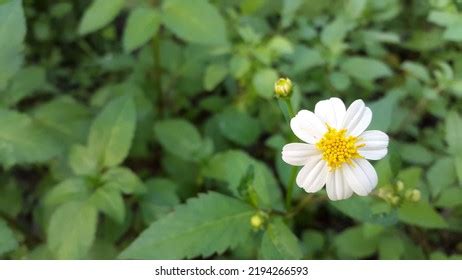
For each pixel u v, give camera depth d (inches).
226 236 6.7
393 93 8.9
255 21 11.3
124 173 8.1
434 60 11.3
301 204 7.5
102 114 8.1
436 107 10.0
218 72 10.2
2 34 7.3
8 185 10.1
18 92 10.0
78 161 8.1
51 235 7.6
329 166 6.1
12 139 7.5
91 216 7.7
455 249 10.1
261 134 11.6
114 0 9.1
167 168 10.2
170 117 11.5
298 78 10.7
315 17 12.1
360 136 6.2
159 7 10.1
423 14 12.0
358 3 10.7
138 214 9.3
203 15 8.9
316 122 6.2
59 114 9.4
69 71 13.0
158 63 10.9
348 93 11.1
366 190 6.2
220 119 10.5
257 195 7.1
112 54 12.5
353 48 11.2
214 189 10.1
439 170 8.1
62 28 13.4
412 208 7.2
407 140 10.6
